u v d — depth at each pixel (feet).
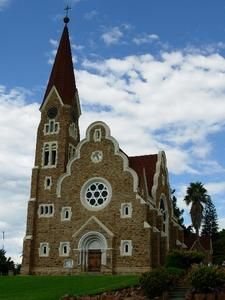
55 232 243.60
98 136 248.52
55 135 265.34
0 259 331.36
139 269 221.87
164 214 267.39
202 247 309.83
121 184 237.04
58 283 172.04
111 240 229.04
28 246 243.81
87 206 240.32
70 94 275.80
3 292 157.89
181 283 145.69
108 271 225.35
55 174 256.32
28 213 251.19
